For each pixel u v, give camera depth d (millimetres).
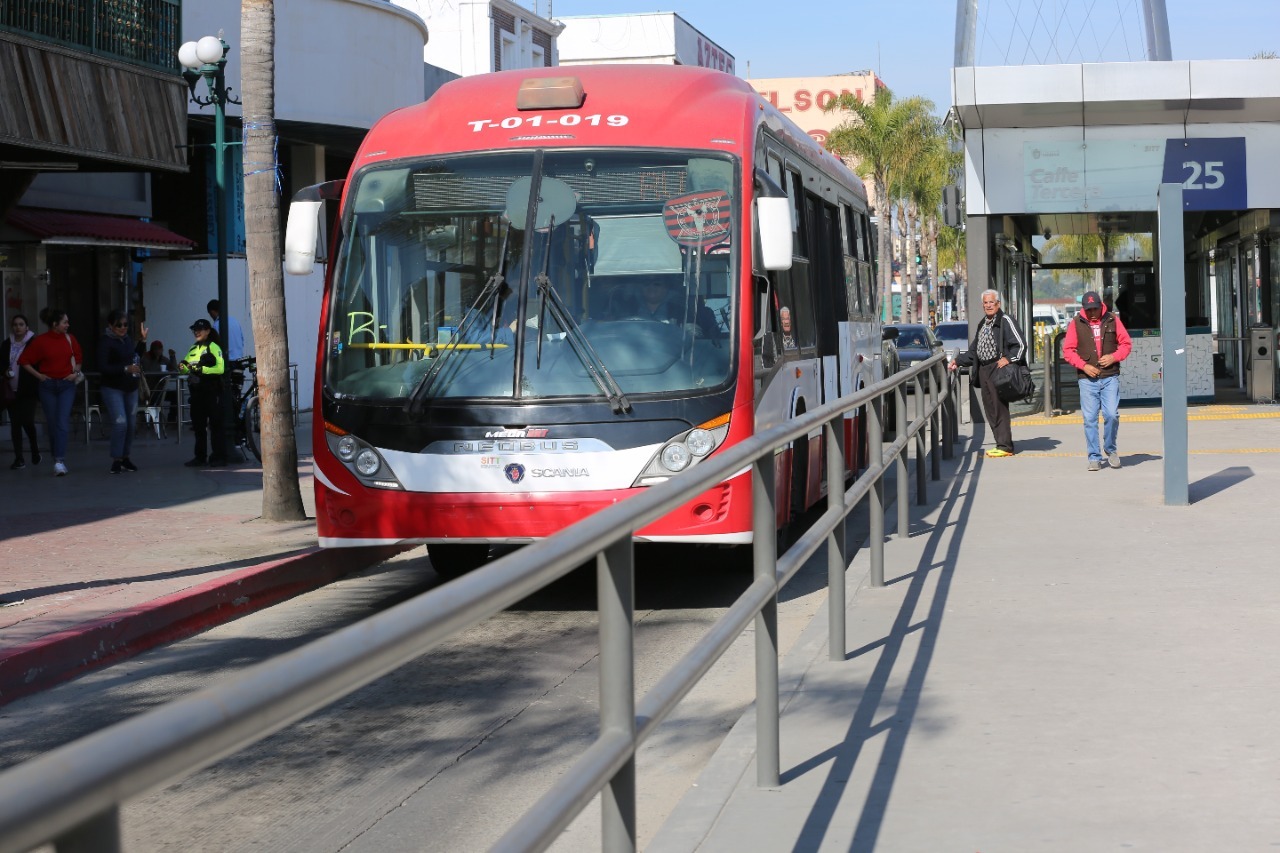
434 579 10852
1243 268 26625
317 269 30578
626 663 2887
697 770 5688
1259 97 21344
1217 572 8414
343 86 30422
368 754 5840
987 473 14828
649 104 9492
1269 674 5926
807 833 4191
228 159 29438
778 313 9953
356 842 4766
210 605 9188
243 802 5199
